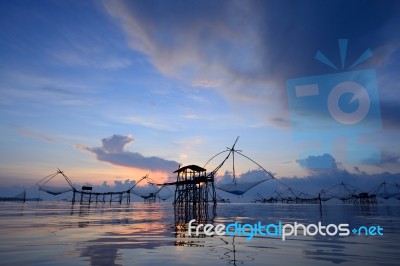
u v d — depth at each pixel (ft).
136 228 62.13
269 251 34.63
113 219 91.15
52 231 53.57
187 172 136.15
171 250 34.78
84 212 139.74
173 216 113.39
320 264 28.09
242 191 139.74
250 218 99.96
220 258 30.22
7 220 78.89
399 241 44.06
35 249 34.60
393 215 121.08
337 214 130.72
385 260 30.14
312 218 99.35
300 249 36.24
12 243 39.19
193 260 29.07
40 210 150.82
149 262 27.96
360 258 31.07
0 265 26.32
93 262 27.73
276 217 106.11
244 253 33.19
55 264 26.76
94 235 48.88
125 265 26.66
